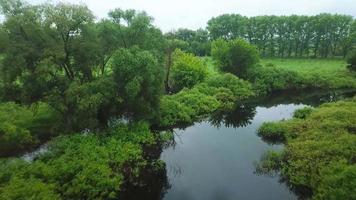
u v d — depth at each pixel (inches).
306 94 1967.3
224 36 4062.5
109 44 1222.3
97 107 1088.8
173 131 1272.1
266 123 1215.6
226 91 1823.3
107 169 825.5
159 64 1283.2
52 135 1108.5
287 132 1090.1
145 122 1202.6
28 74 1012.5
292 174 798.5
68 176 765.3
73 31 1067.3
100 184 757.3
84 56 1091.3
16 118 1071.6
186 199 764.6
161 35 1417.3
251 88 1968.5
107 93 1065.5
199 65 1948.8
